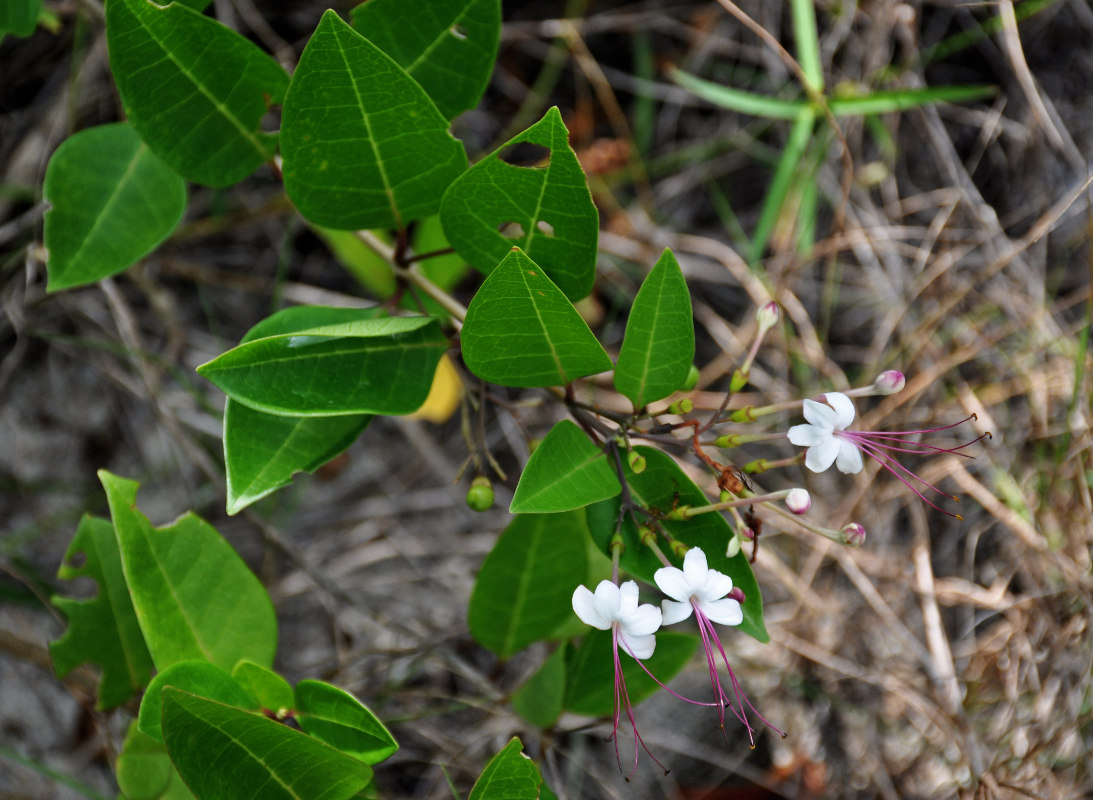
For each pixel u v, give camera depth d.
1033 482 0.62
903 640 0.61
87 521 0.52
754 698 0.63
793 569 0.63
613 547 0.47
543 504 0.46
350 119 0.47
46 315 0.65
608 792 0.62
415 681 0.63
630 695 0.52
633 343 0.46
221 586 0.50
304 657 0.64
